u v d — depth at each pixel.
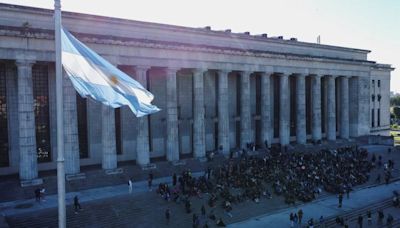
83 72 17.84
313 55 79.31
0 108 46.91
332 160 63.62
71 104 47.06
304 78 75.56
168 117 56.69
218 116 63.75
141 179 51.72
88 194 43.75
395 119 181.00
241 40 68.94
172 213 40.66
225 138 63.44
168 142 56.88
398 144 97.88
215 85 67.75
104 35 49.69
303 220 42.69
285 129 72.81
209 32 64.06
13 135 47.56
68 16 49.56
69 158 46.91
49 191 43.78
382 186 58.56
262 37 71.44
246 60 65.56
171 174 54.78
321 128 84.31
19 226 33.84
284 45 75.94
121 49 51.06
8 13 45.25
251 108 72.81
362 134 90.31
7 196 41.03
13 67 47.19
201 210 41.38
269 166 56.09
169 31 59.69
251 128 72.56
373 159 69.19
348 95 88.12
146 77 55.81
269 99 70.12
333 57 83.19
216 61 61.47
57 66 16.22
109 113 50.09
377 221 44.09
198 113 59.91
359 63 86.50
